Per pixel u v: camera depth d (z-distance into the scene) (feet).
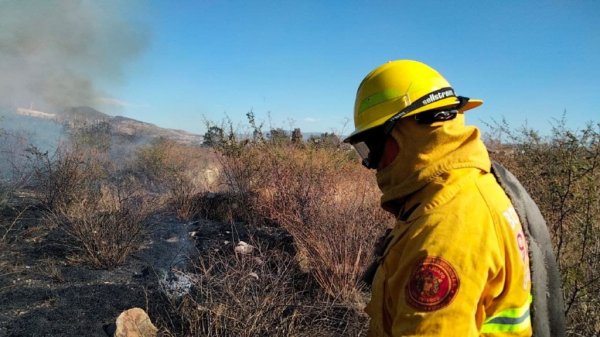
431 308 3.45
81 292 14.53
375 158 4.51
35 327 12.14
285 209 21.68
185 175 32.94
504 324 3.81
